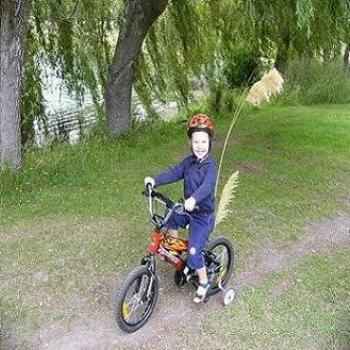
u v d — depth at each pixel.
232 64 13.41
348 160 8.66
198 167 3.95
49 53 10.23
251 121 11.69
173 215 4.02
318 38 10.59
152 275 3.97
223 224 5.89
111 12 10.84
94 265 4.98
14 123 7.03
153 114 11.53
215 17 11.94
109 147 8.88
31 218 6.06
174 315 4.20
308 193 7.02
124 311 3.88
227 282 4.68
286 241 5.58
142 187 7.17
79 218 6.09
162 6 9.01
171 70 11.95
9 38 6.78
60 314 4.20
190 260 4.02
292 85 14.51
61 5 10.21
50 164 7.65
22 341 3.87
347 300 4.45
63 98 10.46
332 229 5.95
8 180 6.75
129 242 5.47
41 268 4.91
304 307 4.33
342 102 14.45
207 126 3.91
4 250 5.27
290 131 10.61
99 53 10.79
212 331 4.02
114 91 9.59
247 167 8.15
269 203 6.59
